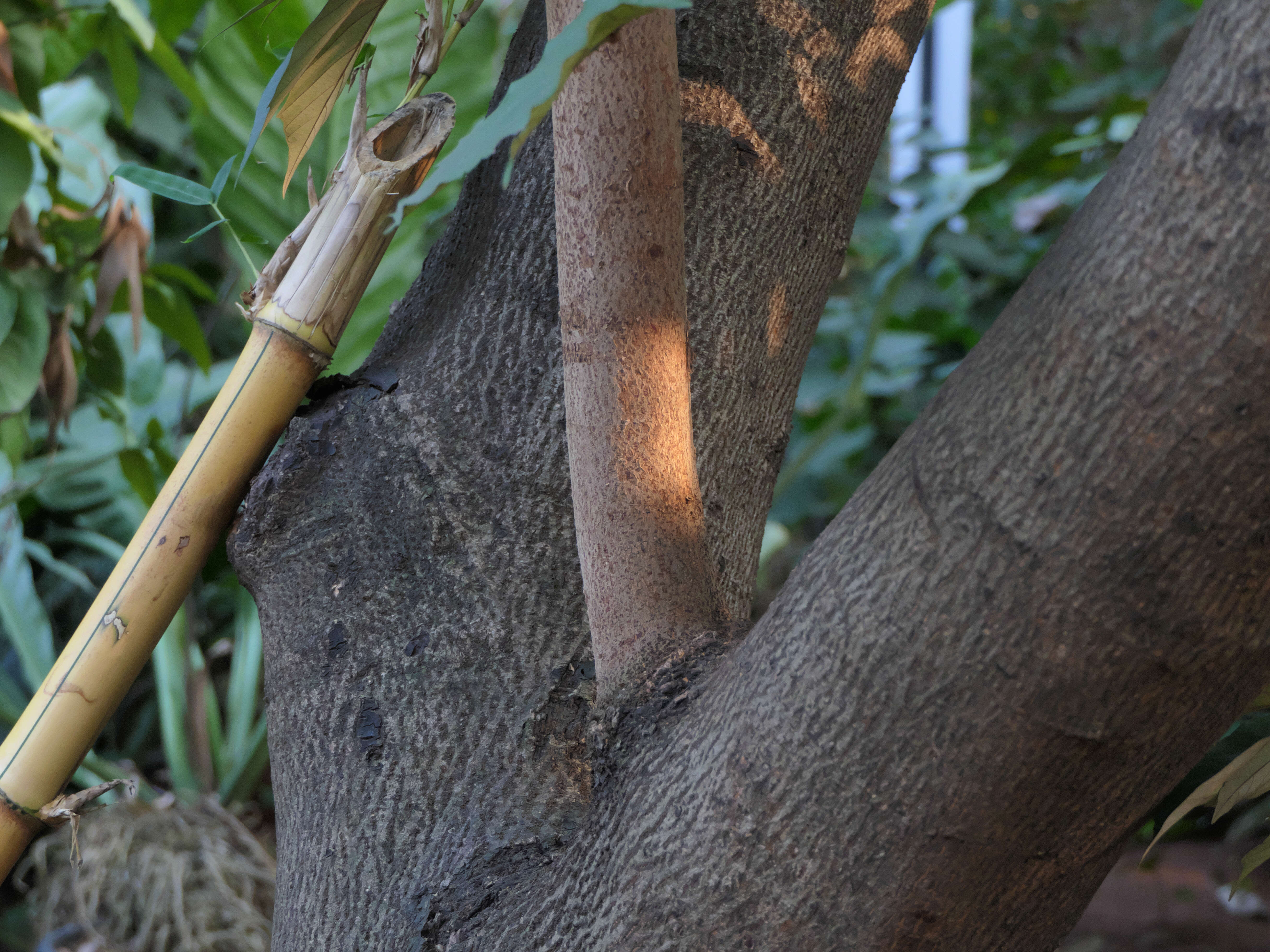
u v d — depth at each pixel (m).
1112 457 1.01
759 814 1.08
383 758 1.25
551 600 1.28
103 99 3.30
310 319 1.27
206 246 4.04
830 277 1.41
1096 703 1.03
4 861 1.25
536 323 1.33
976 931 1.07
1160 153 1.01
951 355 3.71
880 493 1.07
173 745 3.16
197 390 3.54
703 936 1.08
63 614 3.71
